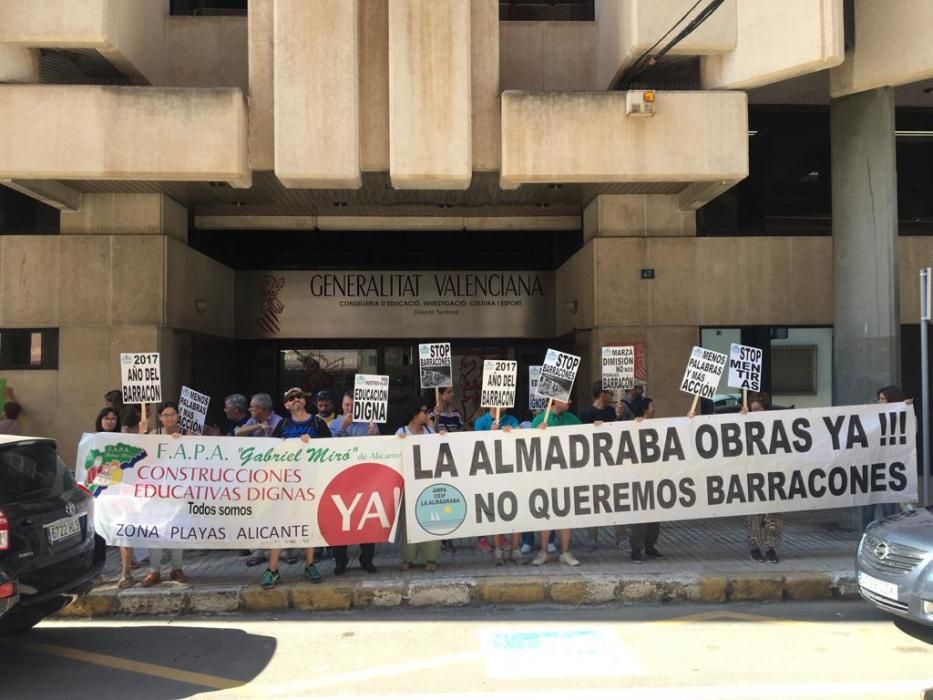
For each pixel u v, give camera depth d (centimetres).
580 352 1218
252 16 891
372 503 689
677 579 668
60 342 1033
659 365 1113
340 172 854
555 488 716
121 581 665
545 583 662
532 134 881
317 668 516
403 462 698
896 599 535
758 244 1136
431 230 1355
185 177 870
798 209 1174
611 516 720
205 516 674
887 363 906
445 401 856
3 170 838
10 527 481
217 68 1034
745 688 470
